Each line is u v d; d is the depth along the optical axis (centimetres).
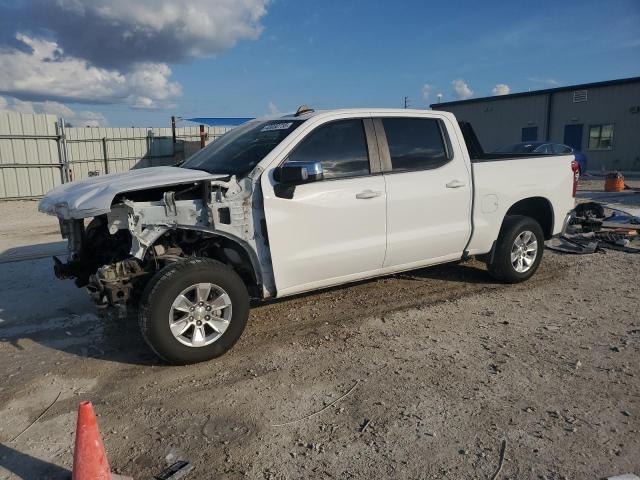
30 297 627
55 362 446
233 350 458
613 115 3130
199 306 427
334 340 475
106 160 2352
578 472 290
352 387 388
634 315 530
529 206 669
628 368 411
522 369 412
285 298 588
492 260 623
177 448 319
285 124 500
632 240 890
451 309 552
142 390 393
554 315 532
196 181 430
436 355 440
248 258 470
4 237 1055
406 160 534
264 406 365
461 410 354
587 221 929
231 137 554
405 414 350
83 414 271
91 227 511
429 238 546
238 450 316
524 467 295
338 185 486
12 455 317
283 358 440
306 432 333
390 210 514
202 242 478
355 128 509
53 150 2102
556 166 653
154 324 407
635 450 308
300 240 469
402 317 529
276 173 457
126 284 427
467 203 570
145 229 423
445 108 4244
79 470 272
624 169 3116
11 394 393
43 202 459
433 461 302
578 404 359
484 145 3947
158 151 2511
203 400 375
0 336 506
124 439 330
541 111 3519
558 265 733
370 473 292
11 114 1997
